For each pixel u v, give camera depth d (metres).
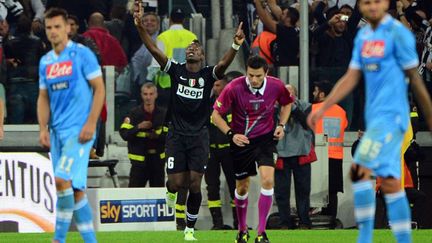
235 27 61.38
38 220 45.72
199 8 64.06
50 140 28.06
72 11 58.94
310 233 43.84
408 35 24.23
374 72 24.41
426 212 55.22
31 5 58.81
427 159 55.38
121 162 53.62
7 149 52.22
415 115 50.06
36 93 52.97
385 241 37.88
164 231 45.25
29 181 45.88
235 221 50.72
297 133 49.59
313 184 53.47
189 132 40.44
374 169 24.17
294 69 54.59
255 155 34.34
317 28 56.47
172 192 41.31
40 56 53.97
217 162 49.94
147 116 50.22
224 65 40.09
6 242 38.50
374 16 24.45
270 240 39.31
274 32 56.00
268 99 34.16
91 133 27.45
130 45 55.81
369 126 24.28
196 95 40.25
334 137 52.88
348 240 39.31
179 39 53.62
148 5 60.50
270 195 34.03
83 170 27.52
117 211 45.78
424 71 56.12
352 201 55.19
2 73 52.62
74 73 27.48
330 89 54.28
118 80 53.34
